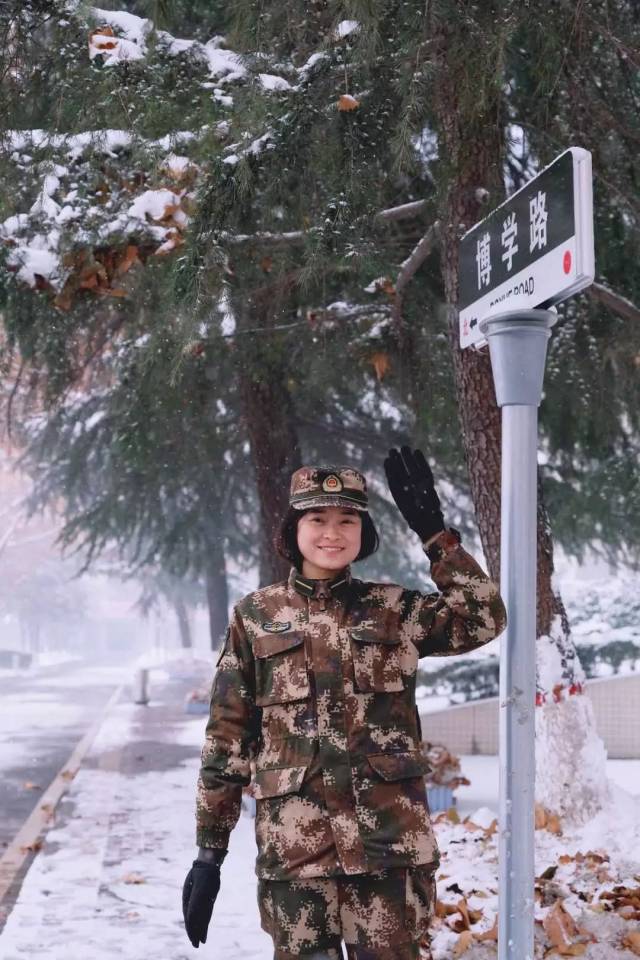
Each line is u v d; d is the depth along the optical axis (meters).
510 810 3.21
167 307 6.47
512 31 5.66
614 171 7.79
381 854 3.04
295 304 10.54
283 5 5.68
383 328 10.43
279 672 3.21
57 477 23.20
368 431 17.61
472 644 3.22
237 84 6.13
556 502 15.71
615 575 19.59
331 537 3.27
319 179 6.58
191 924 3.15
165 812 10.10
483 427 7.52
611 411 11.10
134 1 8.59
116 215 6.51
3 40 6.00
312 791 3.10
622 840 6.83
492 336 3.46
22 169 6.62
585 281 2.98
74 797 11.07
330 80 5.89
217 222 6.06
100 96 5.91
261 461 13.46
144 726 19.59
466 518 21.62
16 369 11.37
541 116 7.63
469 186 7.18
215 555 26.52
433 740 14.20
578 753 7.41
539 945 5.04
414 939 3.09
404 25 5.68
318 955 3.07
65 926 6.09
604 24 6.58
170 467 16.25
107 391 18.14
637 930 5.12
